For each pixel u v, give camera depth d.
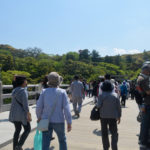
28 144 5.71
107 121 4.71
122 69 188.38
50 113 3.84
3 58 78.81
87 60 188.12
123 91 16.03
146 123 3.91
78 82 10.45
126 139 6.52
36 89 14.72
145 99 3.99
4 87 11.06
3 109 10.90
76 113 10.37
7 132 6.48
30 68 77.56
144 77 4.02
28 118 4.75
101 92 4.83
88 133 7.14
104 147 4.79
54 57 195.75
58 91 3.94
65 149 3.91
